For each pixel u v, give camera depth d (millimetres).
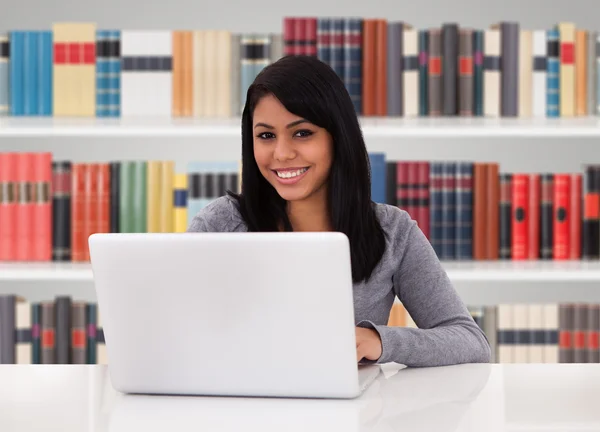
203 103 3201
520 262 3217
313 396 1319
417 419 1187
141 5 3631
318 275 1260
